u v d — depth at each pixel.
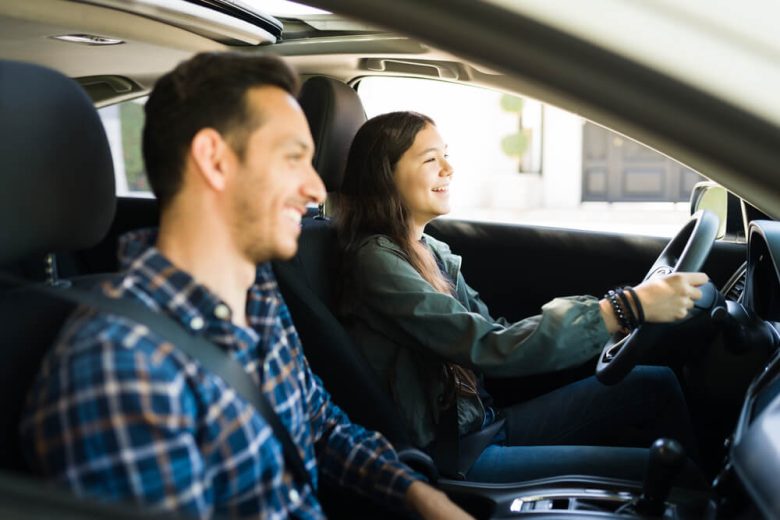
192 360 1.11
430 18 0.96
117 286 1.16
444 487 1.88
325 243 2.12
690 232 2.13
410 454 1.73
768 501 1.10
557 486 1.81
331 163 2.25
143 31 2.07
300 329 1.87
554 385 2.45
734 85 0.94
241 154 1.17
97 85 2.67
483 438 2.03
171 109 1.17
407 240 2.08
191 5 1.97
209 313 1.16
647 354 1.99
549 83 0.96
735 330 1.85
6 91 1.20
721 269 2.50
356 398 1.85
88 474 0.99
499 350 1.88
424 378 2.00
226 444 1.14
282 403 1.32
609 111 0.97
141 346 1.05
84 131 1.31
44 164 1.24
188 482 1.04
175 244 1.19
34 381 1.16
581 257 2.65
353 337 2.06
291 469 1.30
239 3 2.13
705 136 0.96
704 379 1.94
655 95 0.95
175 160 1.17
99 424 1.00
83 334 1.04
